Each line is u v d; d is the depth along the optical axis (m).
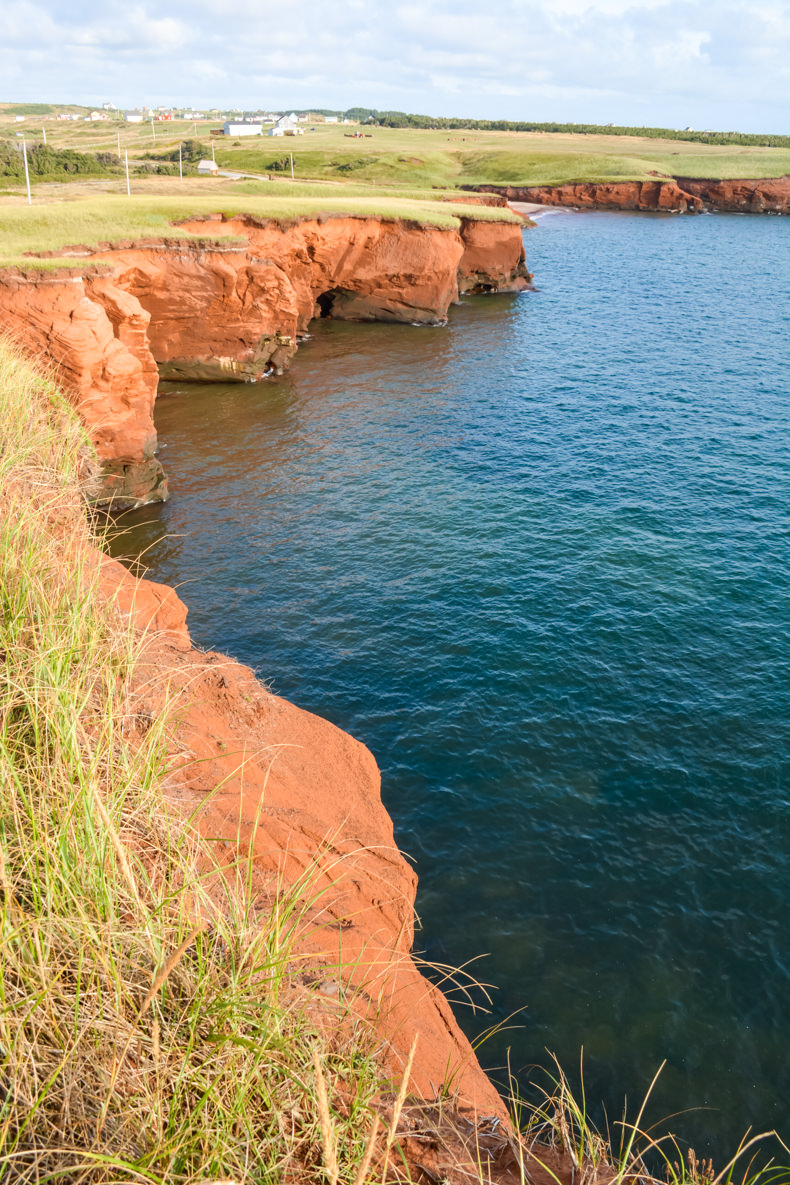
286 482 30.72
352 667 19.69
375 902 7.80
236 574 24.05
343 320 59.22
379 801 10.31
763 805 15.60
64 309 25.45
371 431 36.53
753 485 30.53
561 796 15.75
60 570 6.68
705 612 22.06
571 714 18.02
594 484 30.80
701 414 39.09
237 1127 3.23
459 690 18.80
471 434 36.38
